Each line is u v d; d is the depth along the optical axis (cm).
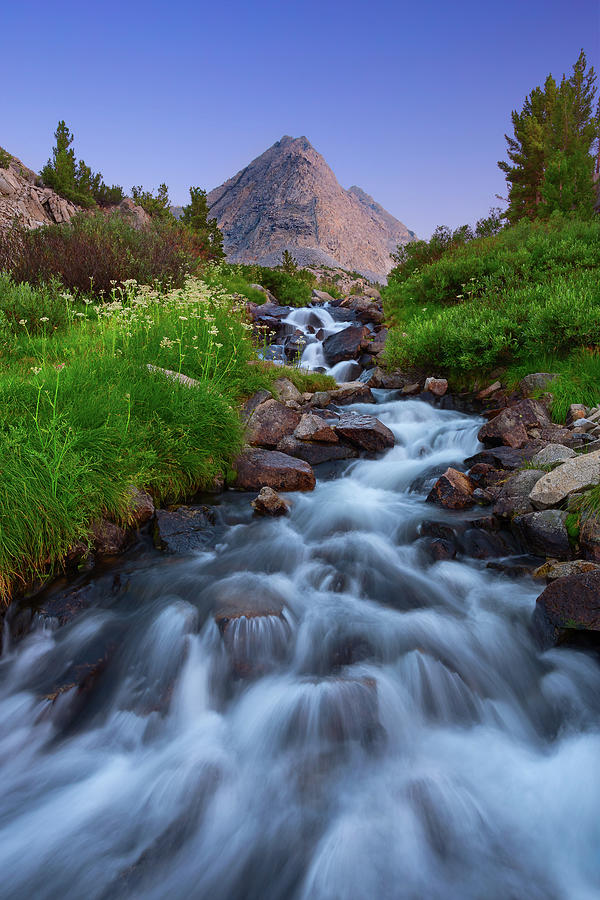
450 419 876
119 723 324
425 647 369
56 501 432
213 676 354
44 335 835
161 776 289
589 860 246
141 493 535
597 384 733
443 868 242
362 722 315
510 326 932
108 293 1222
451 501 577
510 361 956
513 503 512
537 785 282
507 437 683
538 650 372
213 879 239
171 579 443
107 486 483
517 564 460
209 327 859
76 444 481
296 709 322
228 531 542
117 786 284
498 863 244
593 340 815
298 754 304
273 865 244
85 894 231
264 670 357
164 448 576
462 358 962
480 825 260
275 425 778
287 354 1490
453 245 1877
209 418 633
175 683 351
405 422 877
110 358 685
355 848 249
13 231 1349
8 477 414
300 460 686
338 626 393
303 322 1802
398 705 332
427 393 999
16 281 1155
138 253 1380
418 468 691
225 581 442
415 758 302
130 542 497
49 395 539
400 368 1132
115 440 520
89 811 271
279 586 439
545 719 332
